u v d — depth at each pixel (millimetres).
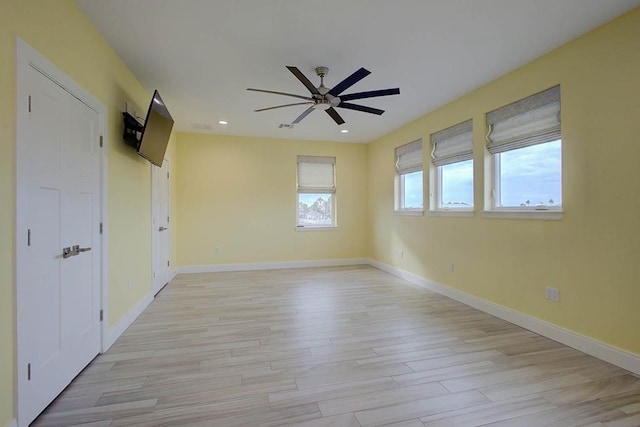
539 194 2920
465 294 3732
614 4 2090
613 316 2266
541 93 2822
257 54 2770
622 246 2215
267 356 2400
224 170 5691
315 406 1785
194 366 2242
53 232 1822
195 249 5566
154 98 2750
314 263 6156
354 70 3080
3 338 1438
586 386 1983
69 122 1991
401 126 5129
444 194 4277
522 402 1822
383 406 1785
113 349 2512
